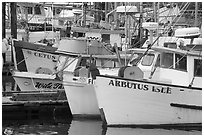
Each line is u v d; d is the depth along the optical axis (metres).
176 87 21.28
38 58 29.73
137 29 32.59
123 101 21.20
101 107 21.42
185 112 21.55
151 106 21.30
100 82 21.27
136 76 21.47
